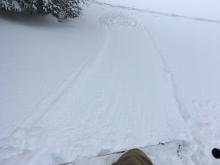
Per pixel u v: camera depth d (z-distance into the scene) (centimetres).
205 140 505
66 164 367
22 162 353
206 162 442
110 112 531
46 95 526
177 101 660
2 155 357
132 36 1215
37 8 961
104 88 622
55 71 632
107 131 468
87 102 543
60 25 1067
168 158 429
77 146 411
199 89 773
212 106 674
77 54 780
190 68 948
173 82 777
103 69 730
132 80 714
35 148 383
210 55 1188
